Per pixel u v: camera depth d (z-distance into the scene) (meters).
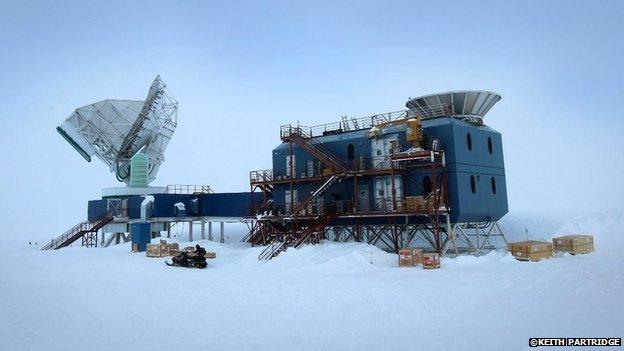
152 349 13.53
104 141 58.50
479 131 39.91
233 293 22.12
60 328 16.27
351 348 13.02
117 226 57.44
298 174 43.94
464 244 46.81
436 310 17.02
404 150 37.88
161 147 61.97
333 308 18.14
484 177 39.38
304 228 39.75
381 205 38.78
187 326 16.08
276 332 14.94
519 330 14.02
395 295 20.12
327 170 40.03
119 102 58.28
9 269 34.06
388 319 16.08
